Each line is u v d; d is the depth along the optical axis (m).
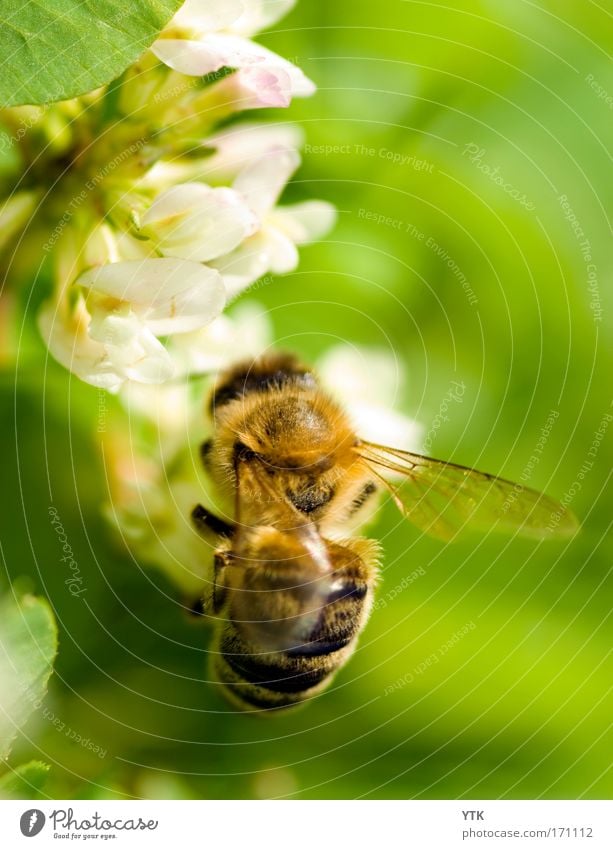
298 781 0.07
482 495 0.07
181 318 0.06
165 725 0.07
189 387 0.07
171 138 0.06
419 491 0.07
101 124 0.06
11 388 0.07
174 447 0.07
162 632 0.07
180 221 0.06
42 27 0.06
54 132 0.06
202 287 0.06
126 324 0.06
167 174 0.06
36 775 0.06
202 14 0.06
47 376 0.07
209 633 0.07
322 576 0.06
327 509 0.07
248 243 0.06
